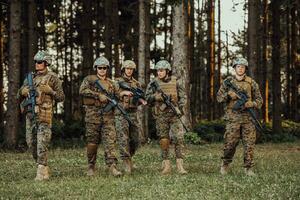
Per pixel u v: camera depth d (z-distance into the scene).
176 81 10.61
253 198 7.41
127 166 10.65
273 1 27.50
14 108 18.06
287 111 35.69
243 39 43.81
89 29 29.23
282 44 41.53
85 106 10.16
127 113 10.59
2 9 28.20
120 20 31.95
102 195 7.80
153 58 34.06
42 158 9.67
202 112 43.88
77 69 40.62
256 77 20.81
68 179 9.56
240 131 10.05
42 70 9.86
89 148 10.13
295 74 33.56
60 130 21.92
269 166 11.66
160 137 10.46
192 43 32.44
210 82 34.22
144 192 7.96
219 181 9.01
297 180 9.10
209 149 17.31
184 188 8.33
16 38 18.00
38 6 30.31
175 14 18.28
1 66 28.91
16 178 10.01
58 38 37.84
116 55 27.05
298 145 20.50
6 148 17.94
